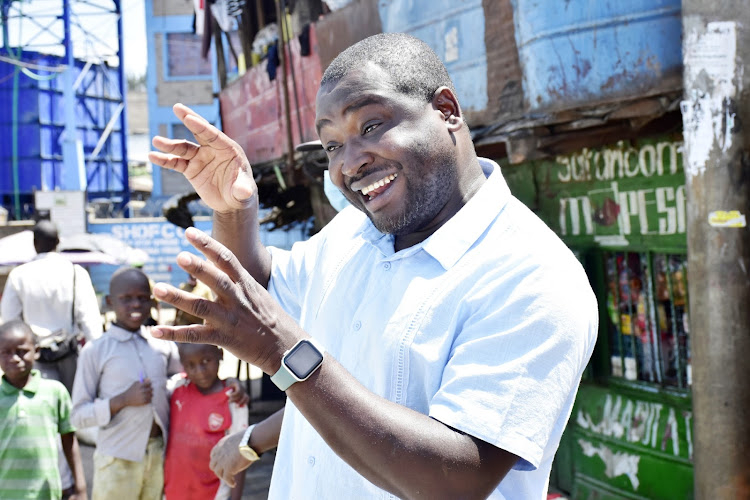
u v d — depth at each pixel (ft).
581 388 15.88
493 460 3.99
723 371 10.53
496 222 4.67
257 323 3.82
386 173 4.59
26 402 13.08
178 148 5.20
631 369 14.92
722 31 10.43
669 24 11.68
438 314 4.50
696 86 10.68
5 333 12.94
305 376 3.81
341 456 3.90
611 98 12.27
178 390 13.65
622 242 14.48
